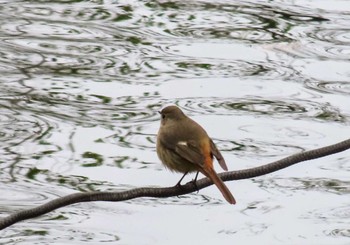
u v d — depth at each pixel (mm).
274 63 17016
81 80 16219
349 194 13055
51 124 14773
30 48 17328
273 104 15648
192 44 17750
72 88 15938
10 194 12914
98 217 12539
